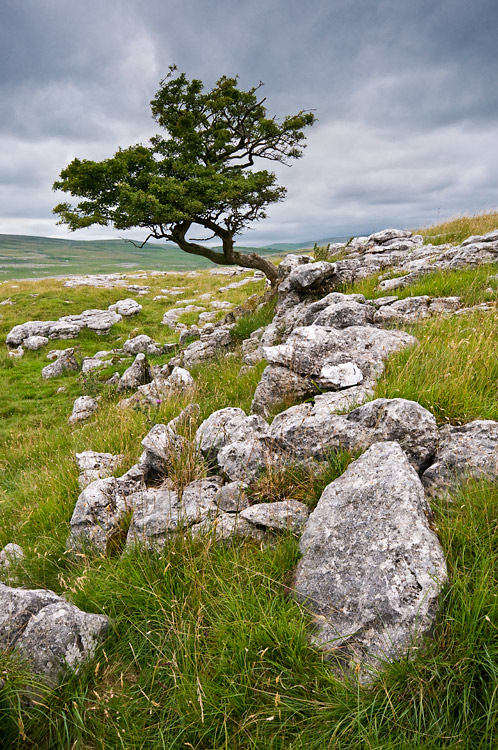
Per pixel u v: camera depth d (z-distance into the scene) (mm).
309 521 3344
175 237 20953
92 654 2830
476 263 11258
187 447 5078
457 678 2115
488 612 2217
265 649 2447
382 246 17812
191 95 22688
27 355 25562
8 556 4398
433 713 2041
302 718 2252
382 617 2430
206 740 2295
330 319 7895
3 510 6508
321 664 2391
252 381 9016
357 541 2879
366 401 4695
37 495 6402
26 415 16703
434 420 3783
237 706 2338
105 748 2318
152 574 3355
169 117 23141
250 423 4977
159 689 2576
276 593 2904
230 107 23062
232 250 22734
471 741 1941
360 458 3580
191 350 17625
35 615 2902
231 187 20078
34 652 2711
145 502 4371
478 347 5086
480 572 2480
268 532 3574
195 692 2389
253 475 4266
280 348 6230
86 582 3463
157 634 2918
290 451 4219
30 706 2547
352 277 14062
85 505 4516
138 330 30266
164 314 34688
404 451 3707
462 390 4340
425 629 2307
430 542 2670
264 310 18516
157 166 21562
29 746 2406
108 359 22828
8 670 2590
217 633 2717
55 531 4844
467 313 7492
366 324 7953
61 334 28344
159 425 5949
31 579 4105
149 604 3107
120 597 3234
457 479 3338
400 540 2723
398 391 4562
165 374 17109
